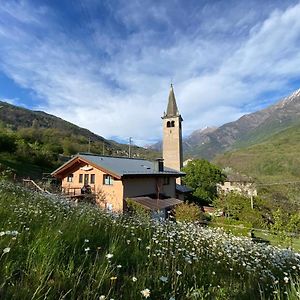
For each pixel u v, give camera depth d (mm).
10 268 2178
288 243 10375
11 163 35844
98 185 24672
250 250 5832
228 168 76875
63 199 9078
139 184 25641
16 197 6719
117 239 3941
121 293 2402
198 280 3102
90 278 2309
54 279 2318
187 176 42438
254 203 28000
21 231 3268
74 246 3146
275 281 3479
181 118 53312
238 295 2945
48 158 46000
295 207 32438
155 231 5586
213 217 21078
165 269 3123
